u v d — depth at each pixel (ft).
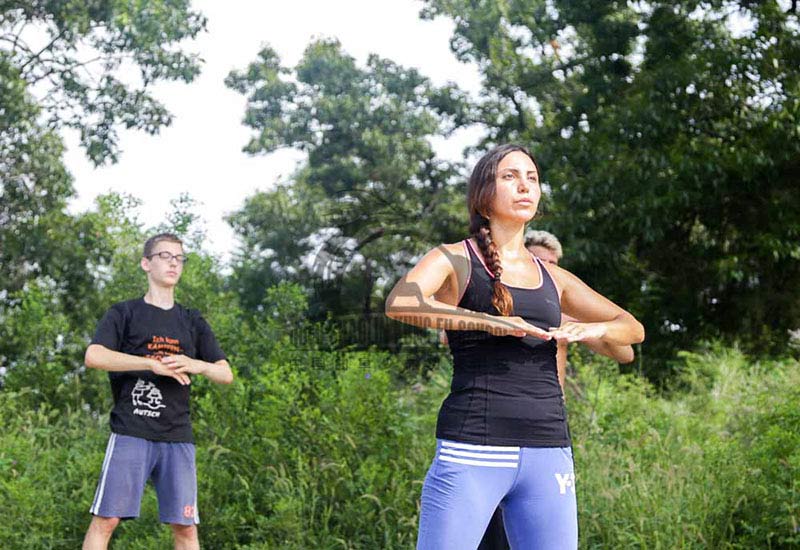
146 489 19.66
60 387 28.04
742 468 18.80
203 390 22.79
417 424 21.11
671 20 54.39
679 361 46.62
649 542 16.87
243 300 61.77
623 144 51.70
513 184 9.12
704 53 52.39
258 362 25.39
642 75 53.88
